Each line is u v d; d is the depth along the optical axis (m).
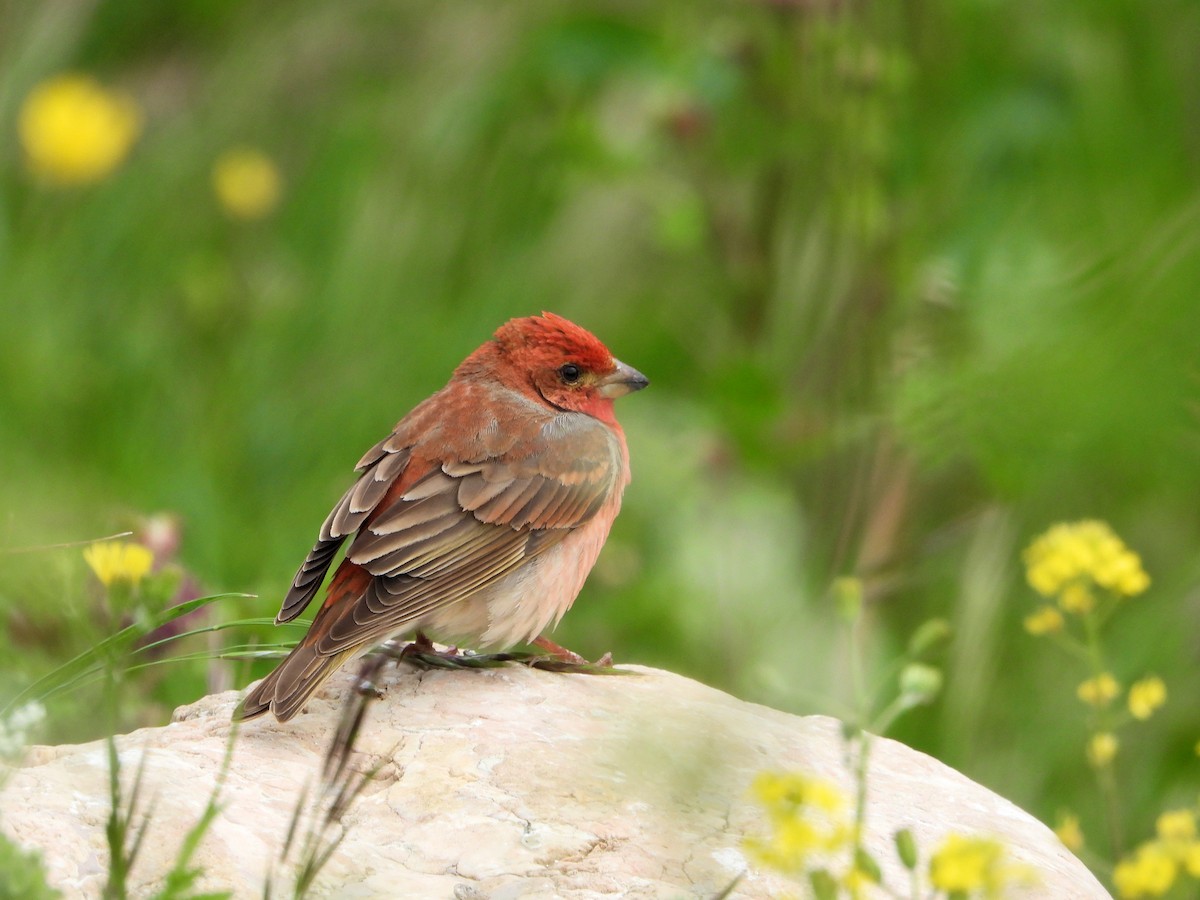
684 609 11.45
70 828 5.79
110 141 14.95
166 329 14.27
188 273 14.45
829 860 6.40
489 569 8.62
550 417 9.21
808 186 11.81
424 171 14.38
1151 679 9.40
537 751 6.96
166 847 5.80
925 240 11.18
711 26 12.12
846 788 7.22
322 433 13.30
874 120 11.56
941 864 4.91
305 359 13.82
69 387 13.59
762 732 7.57
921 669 6.07
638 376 9.70
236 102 15.28
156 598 6.71
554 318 9.74
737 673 11.12
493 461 8.80
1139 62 9.82
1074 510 10.41
